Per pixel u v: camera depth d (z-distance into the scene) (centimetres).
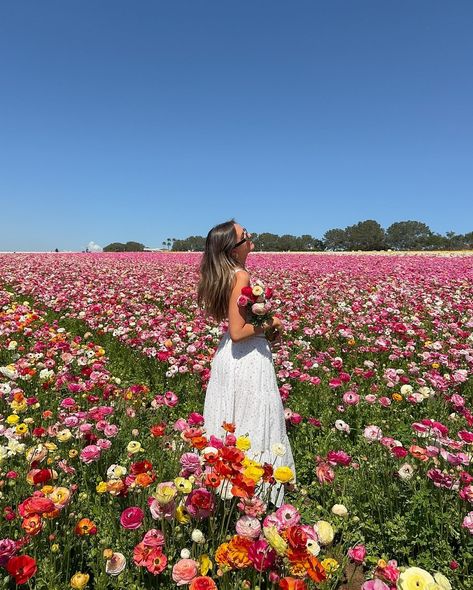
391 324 725
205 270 326
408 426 404
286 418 379
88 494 285
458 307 922
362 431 404
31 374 464
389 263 2297
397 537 261
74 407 390
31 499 208
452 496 276
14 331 670
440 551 254
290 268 2050
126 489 257
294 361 593
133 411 407
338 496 305
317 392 492
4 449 303
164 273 1814
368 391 507
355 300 1069
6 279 1532
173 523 229
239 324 311
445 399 445
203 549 229
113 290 1191
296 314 846
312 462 360
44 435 337
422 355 562
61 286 1291
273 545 173
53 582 216
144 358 617
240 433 318
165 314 870
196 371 516
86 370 486
